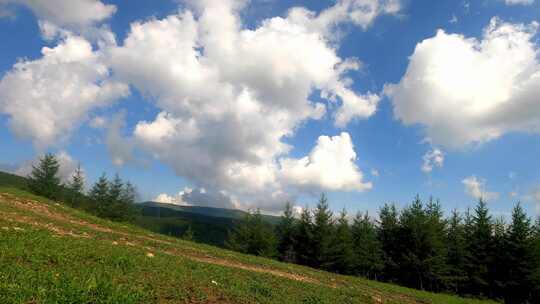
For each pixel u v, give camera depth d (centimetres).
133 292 1358
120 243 2542
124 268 1683
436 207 6888
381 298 2992
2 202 3142
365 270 7494
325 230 7125
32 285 1217
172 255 2492
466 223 6819
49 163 8369
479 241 6372
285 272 3275
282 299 1875
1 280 1206
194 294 1556
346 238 7294
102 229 3269
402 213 6869
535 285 5788
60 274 1390
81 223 3331
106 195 8788
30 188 8225
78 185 9081
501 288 6066
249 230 7956
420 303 3334
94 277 1398
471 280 6328
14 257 1496
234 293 1717
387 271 7038
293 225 8006
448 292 6469
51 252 1647
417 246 6512
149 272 1733
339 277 3962
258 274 2522
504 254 6041
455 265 6488
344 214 7469
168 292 1492
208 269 2216
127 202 9056
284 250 7900
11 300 1079
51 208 3575
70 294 1183
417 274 6556
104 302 1193
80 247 1883
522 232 5925
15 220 2362
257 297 1759
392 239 7069
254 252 7812
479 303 4356
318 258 7031
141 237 3338
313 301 2033
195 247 3575
